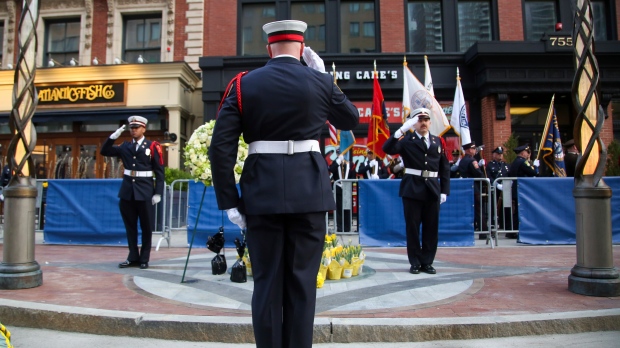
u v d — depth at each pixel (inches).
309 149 94.8
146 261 239.3
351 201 349.7
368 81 582.6
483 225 365.7
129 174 238.2
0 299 159.3
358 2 620.4
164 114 599.5
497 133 549.3
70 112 589.9
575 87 181.9
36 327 146.2
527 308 152.3
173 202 371.2
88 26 657.6
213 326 134.9
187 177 479.8
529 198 324.2
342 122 103.5
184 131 627.2
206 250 317.7
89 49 655.1
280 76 94.9
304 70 97.3
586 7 179.2
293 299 92.0
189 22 647.1
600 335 136.7
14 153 184.9
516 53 528.7
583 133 178.4
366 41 614.9
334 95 100.7
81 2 662.5
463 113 441.7
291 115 93.1
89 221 337.4
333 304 158.6
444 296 170.1
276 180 91.0
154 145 244.5
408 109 454.0
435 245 220.7
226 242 332.5
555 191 323.3
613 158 429.7
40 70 603.2
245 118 94.3
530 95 563.5
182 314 145.6
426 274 216.7
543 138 437.1
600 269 170.9
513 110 585.6
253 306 92.4
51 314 145.5
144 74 593.6
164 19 652.1
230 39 612.7
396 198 327.0
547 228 323.0
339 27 610.5
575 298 165.9
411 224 220.2
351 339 132.5
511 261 256.7
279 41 100.1
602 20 609.6
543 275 211.9
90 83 602.2
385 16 605.3
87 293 176.4
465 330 134.3
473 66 571.5
